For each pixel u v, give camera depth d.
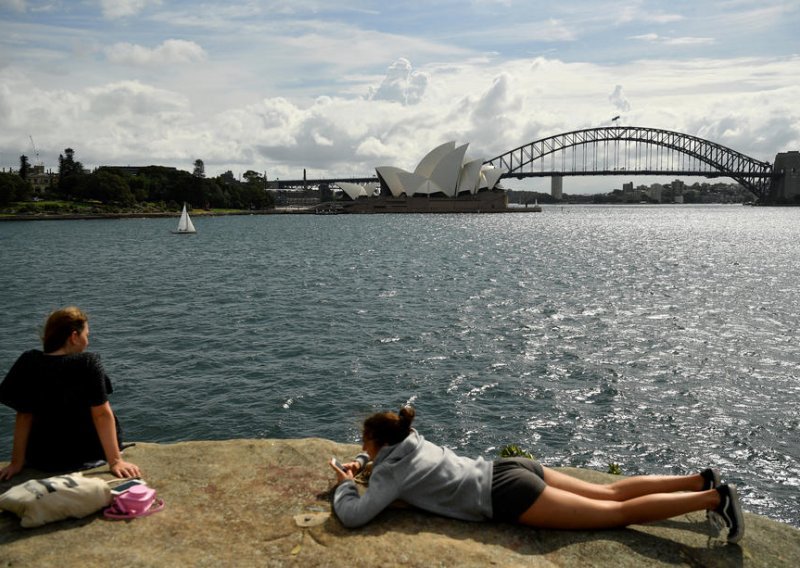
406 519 4.98
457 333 30.92
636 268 62.25
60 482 4.82
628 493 5.13
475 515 4.98
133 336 30.48
